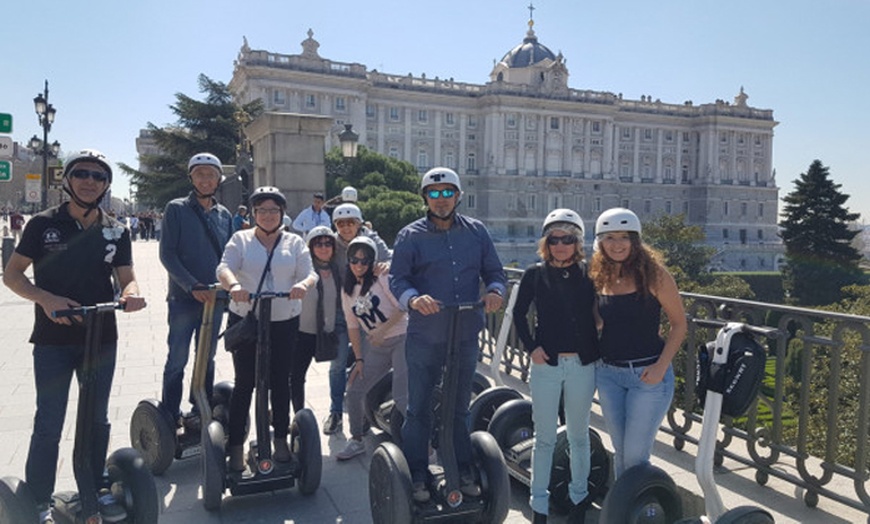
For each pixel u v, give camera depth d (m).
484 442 3.60
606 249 3.27
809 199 58.75
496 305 3.32
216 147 54.41
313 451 4.05
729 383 2.90
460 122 97.94
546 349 3.44
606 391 3.38
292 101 83.81
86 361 3.07
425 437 3.56
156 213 60.97
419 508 3.34
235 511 4.00
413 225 3.53
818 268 58.19
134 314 11.74
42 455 3.34
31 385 6.89
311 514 3.96
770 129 113.44
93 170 3.26
